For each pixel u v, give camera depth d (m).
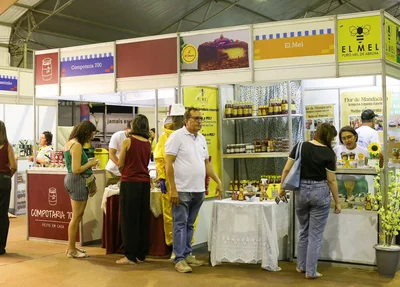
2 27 10.68
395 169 4.87
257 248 4.59
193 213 4.71
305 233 4.43
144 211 4.94
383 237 4.39
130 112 10.91
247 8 13.06
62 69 6.28
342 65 4.69
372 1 13.85
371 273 4.42
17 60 10.99
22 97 9.27
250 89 6.34
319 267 4.67
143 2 11.01
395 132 6.21
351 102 6.45
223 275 4.39
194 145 4.61
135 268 4.70
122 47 5.81
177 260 4.57
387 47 4.61
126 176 4.85
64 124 10.96
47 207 6.06
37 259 5.12
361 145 5.29
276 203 4.60
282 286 4.01
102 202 5.51
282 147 5.82
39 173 6.11
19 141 9.21
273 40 4.98
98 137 10.59
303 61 4.85
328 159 4.23
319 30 4.77
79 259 5.11
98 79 5.99
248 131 6.33
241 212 4.64
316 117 6.64
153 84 5.61
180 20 12.68
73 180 5.12
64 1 10.42
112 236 5.39
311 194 4.25
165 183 4.82
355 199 4.67
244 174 6.32
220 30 5.23
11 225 7.48
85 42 12.44
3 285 4.12
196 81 5.36
